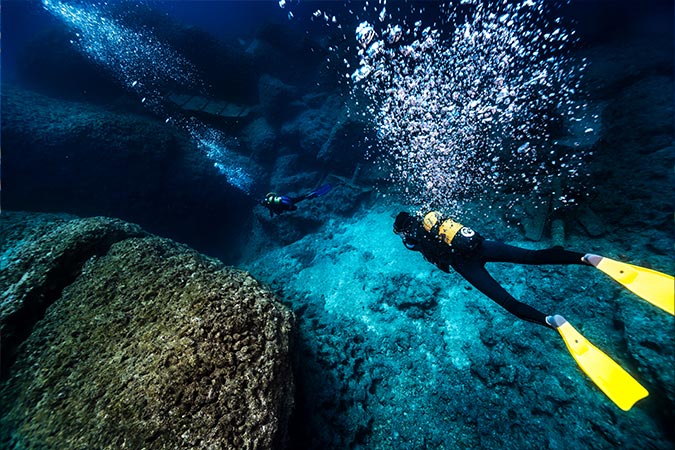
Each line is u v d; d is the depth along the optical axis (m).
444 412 3.18
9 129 6.56
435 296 4.43
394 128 7.63
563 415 2.74
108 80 11.16
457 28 8.01
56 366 2.35
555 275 3.82
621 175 4.38
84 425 1.97
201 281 2.73
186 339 2.21
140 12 11.07
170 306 2.51
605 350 2.89
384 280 5.12
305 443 2.96
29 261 3.07
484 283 2.28
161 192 8.38
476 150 6.22
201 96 10.95
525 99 6.89
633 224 3.76
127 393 2.02
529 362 3.20
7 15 14.66
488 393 3.16
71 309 2.74
